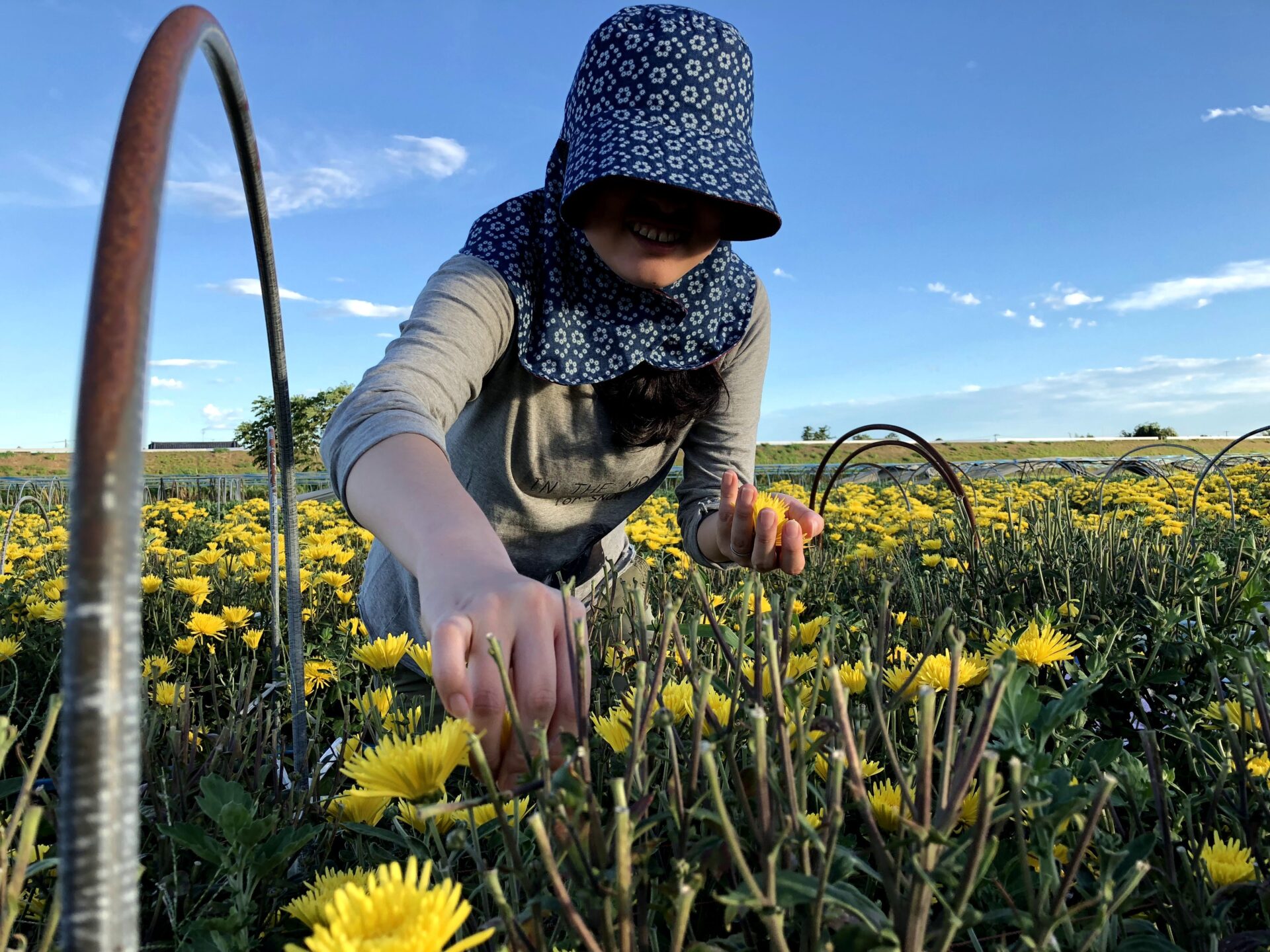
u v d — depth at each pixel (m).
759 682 0.68
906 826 0.51
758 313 2.08
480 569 0.77
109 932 0.32
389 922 0.44
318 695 2.18
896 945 0.48
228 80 0.81
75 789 0.32
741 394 2.11
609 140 1.41
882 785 0.88
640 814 0.56
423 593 0.80
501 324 1.62
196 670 2.61
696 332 1.81
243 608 2.57
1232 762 1.01
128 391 0.33
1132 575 2.45
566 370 1.72
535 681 0.69
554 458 1.93
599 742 0.99
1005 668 0.54
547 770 0.55
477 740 0.54
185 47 0.42
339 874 0.81
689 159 1.38
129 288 0.34
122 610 0.33
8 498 7.78
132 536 0.33
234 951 0.76
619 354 1.76
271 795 1.27
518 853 0.56
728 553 1.52
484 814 0.81
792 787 0.56
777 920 0.49
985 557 2.72
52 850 1.00
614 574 1.82
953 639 0.62
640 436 1.89
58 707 0.64
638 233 1.54
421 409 1.11
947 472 1.73
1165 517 4.30
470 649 0.71
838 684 0.53
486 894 0.72
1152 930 0.70
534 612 0.71
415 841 0.82
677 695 0.81
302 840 0.84
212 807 0.82
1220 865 0.80
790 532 1.30
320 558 3.74
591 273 1.72
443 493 0.92
